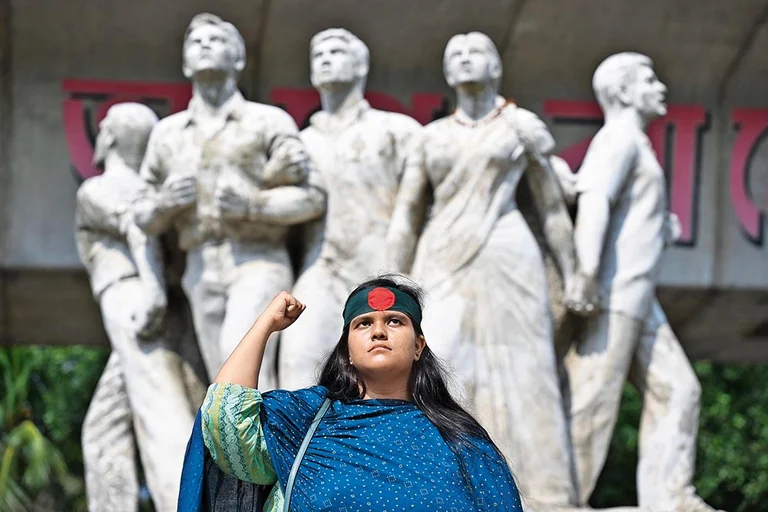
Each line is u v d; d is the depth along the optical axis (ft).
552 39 31.78
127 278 29.32
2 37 31.42
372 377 13.85
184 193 27.27
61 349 53.11
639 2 31.58
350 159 28.22
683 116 32.55
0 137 31.63
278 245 28.07
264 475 13.43
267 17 31.32
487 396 27.17
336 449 13.24
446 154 27.84
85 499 51.88
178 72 31.81
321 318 27.37
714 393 51.72
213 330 27.84
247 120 28.02
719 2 31.68
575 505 27.40
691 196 32.55
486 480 13.21
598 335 28.48
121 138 29.94
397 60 31.73
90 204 29.43
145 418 28.22
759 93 32.65
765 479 50.70
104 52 31.71
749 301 33.17
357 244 27.91
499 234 27.63
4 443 51.42
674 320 34.50
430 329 27.12
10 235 31.68
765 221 32.68
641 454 28.73
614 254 28.73
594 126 32.12
